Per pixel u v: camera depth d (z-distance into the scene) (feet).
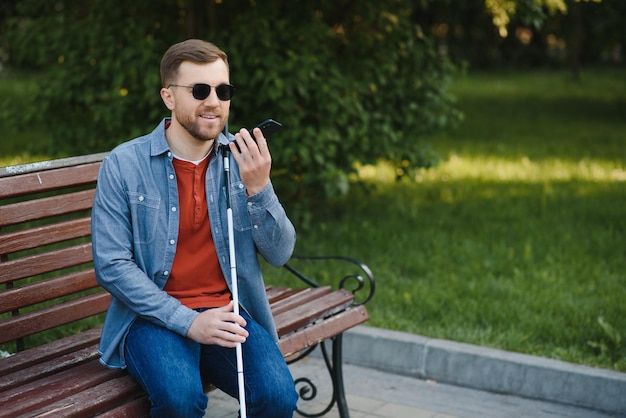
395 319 16.79
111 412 9.34
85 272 12.22
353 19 24.13
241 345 10.25
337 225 24.03
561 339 15.99
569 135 44.42
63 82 23.24
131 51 21.84
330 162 21.98
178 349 9.81
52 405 9.14
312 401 14.60
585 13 77.66
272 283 18.97
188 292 10.42
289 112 21.95
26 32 24.50
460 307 17.51
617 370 14.56
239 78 21.58
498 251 21.39
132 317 10.13
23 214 11.51
